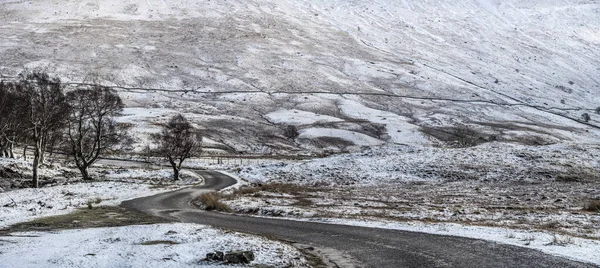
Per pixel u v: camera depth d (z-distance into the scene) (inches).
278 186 2030.0
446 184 2133.4
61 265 501.7
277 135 6146.7
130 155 3922.2
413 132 6594.5
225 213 1173.1
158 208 1263.5
